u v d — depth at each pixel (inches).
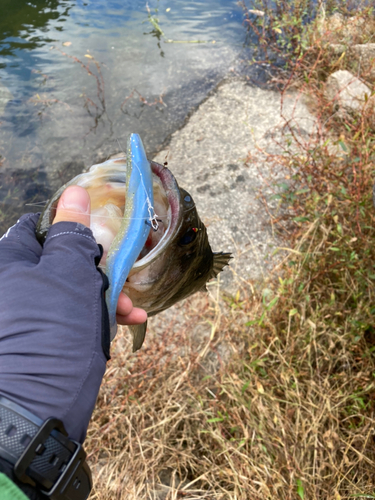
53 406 7.4
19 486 6.6
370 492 21.1
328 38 56.7
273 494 21.9
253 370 26.5
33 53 58.6
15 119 48.6
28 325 7.9
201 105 51.7
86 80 54.6
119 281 10.0
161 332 31.0
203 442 25.6
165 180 12.5
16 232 10.8
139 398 26.5
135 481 23.0
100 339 8.5
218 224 38.8
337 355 27.0
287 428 24.0
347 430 23.7
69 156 44.6
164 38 63.5
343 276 30.2
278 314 29.7
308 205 35.0
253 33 64.7
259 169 43.3
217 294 30.6
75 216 10.1
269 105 51.3
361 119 40.3
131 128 48.4
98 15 68.3
